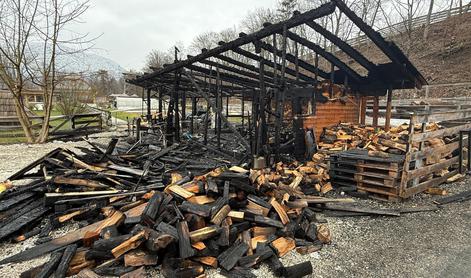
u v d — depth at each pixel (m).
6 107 17.25
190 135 10.88
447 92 19.72
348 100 8.98
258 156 5.96
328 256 3.16
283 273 2.67
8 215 3.63
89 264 2.65
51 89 11.68
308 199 4.39
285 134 8.02
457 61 22.73
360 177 5.20
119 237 2.72
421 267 2.98
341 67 8.19
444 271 2.92
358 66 26.84
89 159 5.15
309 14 4.75
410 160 4.80
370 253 3.25
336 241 3.52
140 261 2.60
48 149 9.69
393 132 6.79
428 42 27.34
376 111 9.45
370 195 5.14
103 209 3.57
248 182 3.62
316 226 3.65
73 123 13.41
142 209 3.25
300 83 7.84
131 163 5.93
